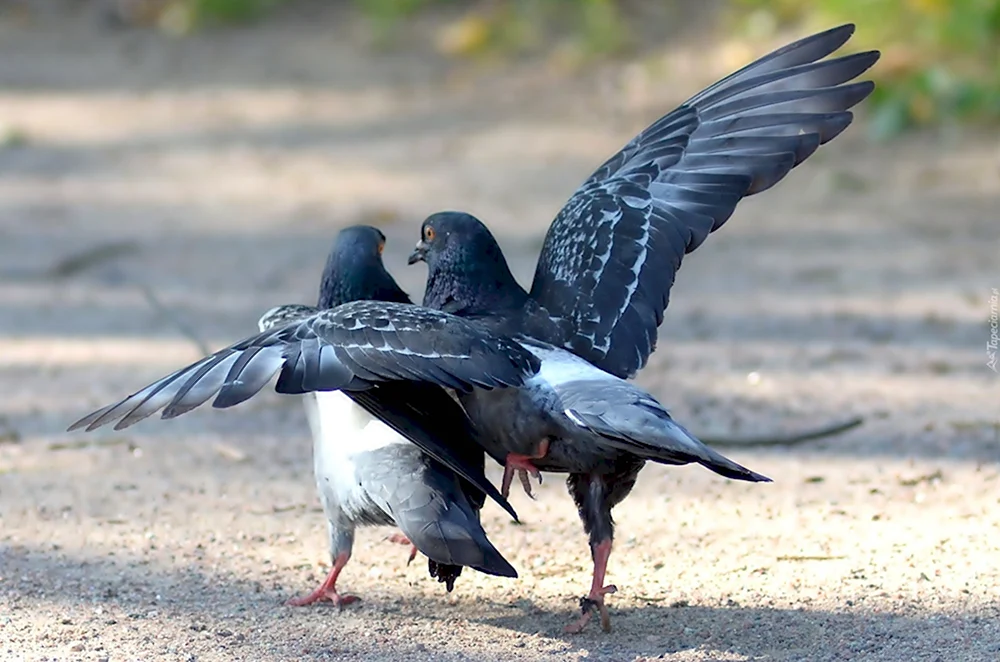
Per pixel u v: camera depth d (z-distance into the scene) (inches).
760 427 460.4
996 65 831.1
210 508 403.5
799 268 647.1
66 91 971.3
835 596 336.8
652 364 529.3
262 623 327.9
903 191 746.8
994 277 618.5
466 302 327.6
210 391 275.3
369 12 1069.1
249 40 1066.7
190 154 849.5
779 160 333.1
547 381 294.4
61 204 766.5
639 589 345.4
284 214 742.5
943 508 392.5
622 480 313.1
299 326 289.3
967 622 319.6
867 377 507.5
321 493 336.2
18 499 407.2
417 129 877.2
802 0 911.0
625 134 833.5
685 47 932.6
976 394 486.3
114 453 449.7
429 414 302.8
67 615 329.7
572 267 324.5
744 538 376.5
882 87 830.5
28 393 502.9
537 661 303.9
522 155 815.7
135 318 593.6
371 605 339.9
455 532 302.5
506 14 1015.0
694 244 328.5
